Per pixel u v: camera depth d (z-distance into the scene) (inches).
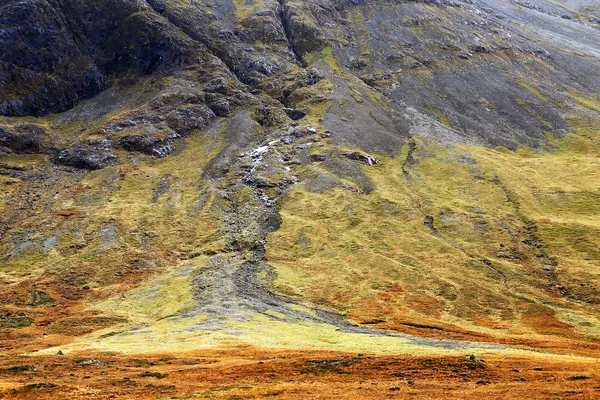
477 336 3277.6
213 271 4667.8
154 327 3321.9
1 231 5698.8
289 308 3868.1
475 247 5088.6
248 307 3799.2
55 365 2054.6
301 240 5300.2
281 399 1427.2
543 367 1956.2
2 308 4055.1
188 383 1706.4
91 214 6043.3
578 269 4520.2
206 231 5659.5
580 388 1505.9
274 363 2030.0
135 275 4783.5
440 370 1871.3
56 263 5007.4
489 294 4210.1
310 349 2413.9
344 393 1494.8
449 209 5885.8
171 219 5930.1
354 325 3531.0
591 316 3811.5
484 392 1472.7
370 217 5777.6
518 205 5905.5
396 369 1898.4
